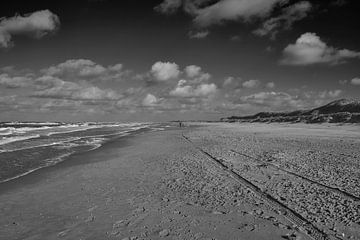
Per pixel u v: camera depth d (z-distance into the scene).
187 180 12.11
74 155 20.39
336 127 53.22
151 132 49.06
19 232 7.35
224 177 12.48
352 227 7.19
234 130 49.94
